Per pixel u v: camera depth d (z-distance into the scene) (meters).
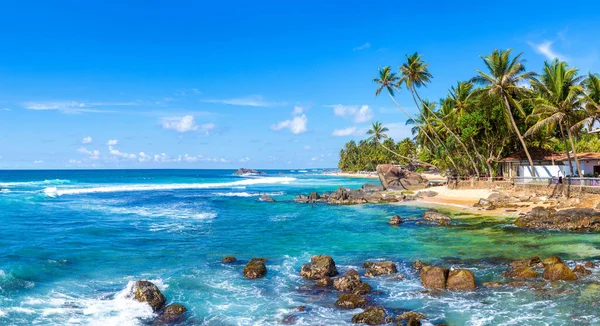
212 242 23.12
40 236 23.33
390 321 11.57
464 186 50.78
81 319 11.82
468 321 11.48
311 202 46.75
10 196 48.19
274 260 18.97
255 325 11.62
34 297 13.41
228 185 88.06
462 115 52.25
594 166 42.84
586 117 34.56
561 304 12.50
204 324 11.72
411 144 122.31
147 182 96.19
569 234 23.55
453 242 22.27
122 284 15.05
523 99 44.53
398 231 26.36
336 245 22.20
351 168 177.25
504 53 42.00
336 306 13.00
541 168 44.81
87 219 30.61
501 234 24.16
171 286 15.02
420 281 15.18
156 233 25.66
